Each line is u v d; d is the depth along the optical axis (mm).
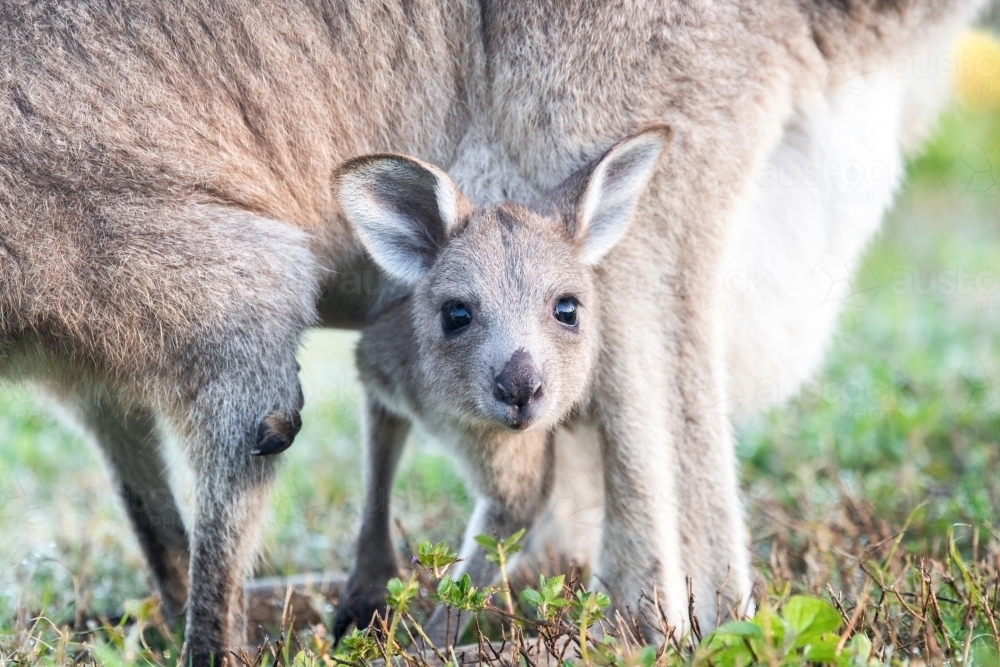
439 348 9688
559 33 9555
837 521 11477
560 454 10852
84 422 10406
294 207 10117
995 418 13891
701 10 9422
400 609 7875
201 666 9367
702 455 9492
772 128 9750
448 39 10031
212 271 9328
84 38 9422
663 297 9578
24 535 12219
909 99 11477
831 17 9852
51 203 9180
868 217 11195
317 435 15516
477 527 10219
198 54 9664
